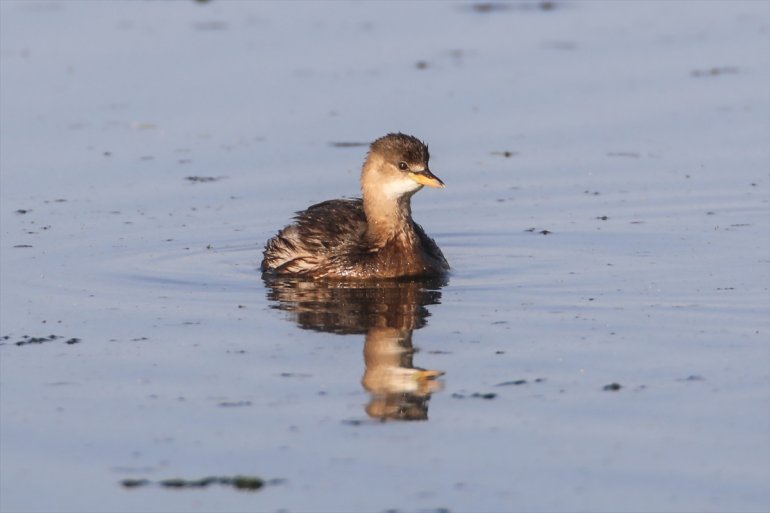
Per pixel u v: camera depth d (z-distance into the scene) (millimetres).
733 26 29312
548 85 25094
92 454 11195
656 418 11625
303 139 22484
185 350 13766
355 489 10445
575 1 32875
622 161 21203
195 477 10719
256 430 11609
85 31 29703
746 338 13625
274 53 27781
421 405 12070
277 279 16734
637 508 10039
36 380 12922
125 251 17734
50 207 19578
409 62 26953
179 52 27875
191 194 20156
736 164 20812
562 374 12766
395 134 17016
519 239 18094
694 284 15641
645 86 24875
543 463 10812
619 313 14648
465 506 10117
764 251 16906
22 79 26062
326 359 13406
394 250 16719
